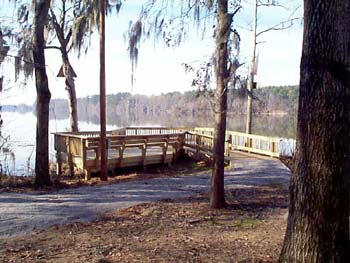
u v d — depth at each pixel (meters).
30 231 6.28
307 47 3.56
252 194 9.20
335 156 3.51
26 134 19.17
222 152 7.74
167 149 15.38
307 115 3.58
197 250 5.17
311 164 3.57
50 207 8.02
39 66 10.44
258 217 7.12
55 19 15.88
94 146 12.21
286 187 10.08
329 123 3.49
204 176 12.39
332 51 3.46
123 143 13.09
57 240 5.77
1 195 9.29
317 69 3.50
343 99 3.48
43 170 10.56
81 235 6.04
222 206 7.81
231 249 5.19
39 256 5.01
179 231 6.24
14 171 12.49
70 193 9.61
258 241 5.55
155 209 7.82
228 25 7.06
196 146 15.24
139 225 6.64
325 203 3.54
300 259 3.65
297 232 3.69
